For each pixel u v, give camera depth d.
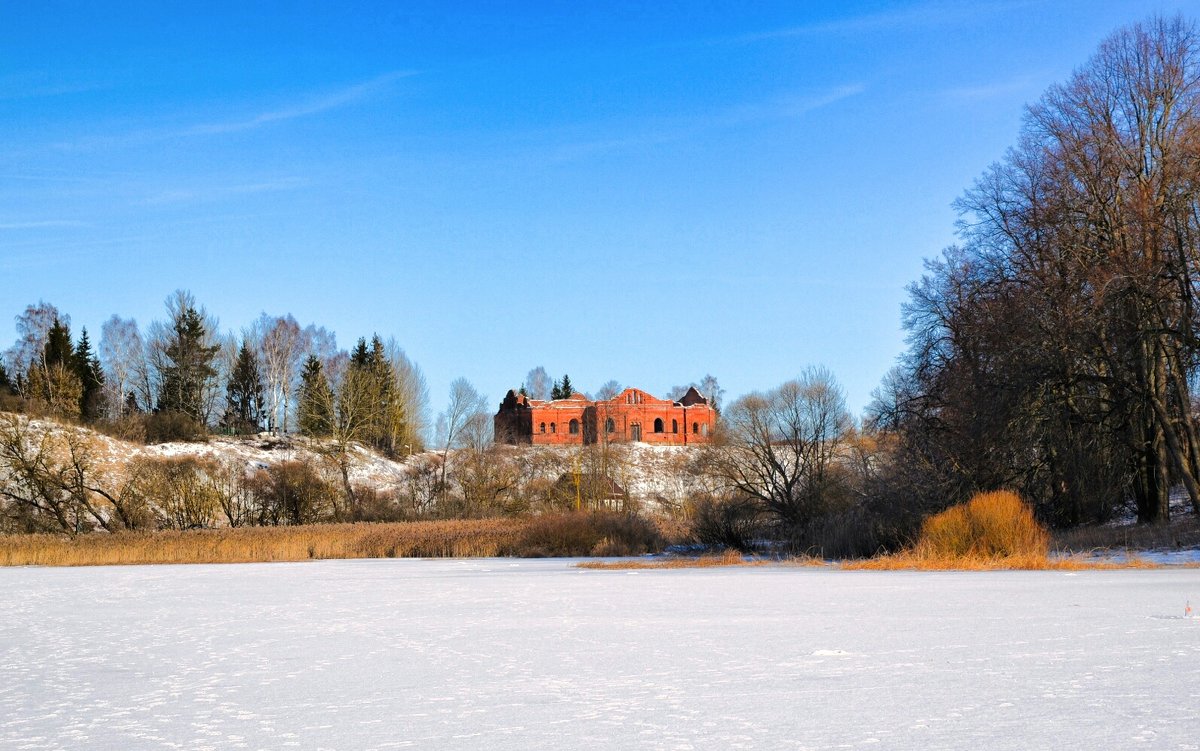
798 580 26.75
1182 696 9.44
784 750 7.70
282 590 27.69
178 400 102.25
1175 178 37.84
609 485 80.88
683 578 29.27
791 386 60.75
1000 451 40.91
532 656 13.34
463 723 9.11
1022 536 33.03
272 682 11.85
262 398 110.88
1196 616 15.75
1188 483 38.31
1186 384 40.16
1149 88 40.69
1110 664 11.30
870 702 9.52
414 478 80.44
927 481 44.59
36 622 19.89
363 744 8.37
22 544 48.72
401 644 15.04
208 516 66.69
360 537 54.12
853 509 46.59
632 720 9.01
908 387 50.00
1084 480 40.34
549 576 32.28
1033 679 10.48
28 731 9.30
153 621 19.66
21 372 105.31
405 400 100.88
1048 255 41.50
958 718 8.69
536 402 117.88
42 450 64.12
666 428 116.06
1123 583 22.72
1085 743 7.66
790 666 11.81
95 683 12.12
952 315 46.69
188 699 10.84
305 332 113.06
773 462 57.91
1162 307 38.88
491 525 59.69
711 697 10.02
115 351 105.00
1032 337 39.78
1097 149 40.91
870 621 16.11
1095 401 41.00
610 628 16.28
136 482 66.19
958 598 19.61
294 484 69.19
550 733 8.58
